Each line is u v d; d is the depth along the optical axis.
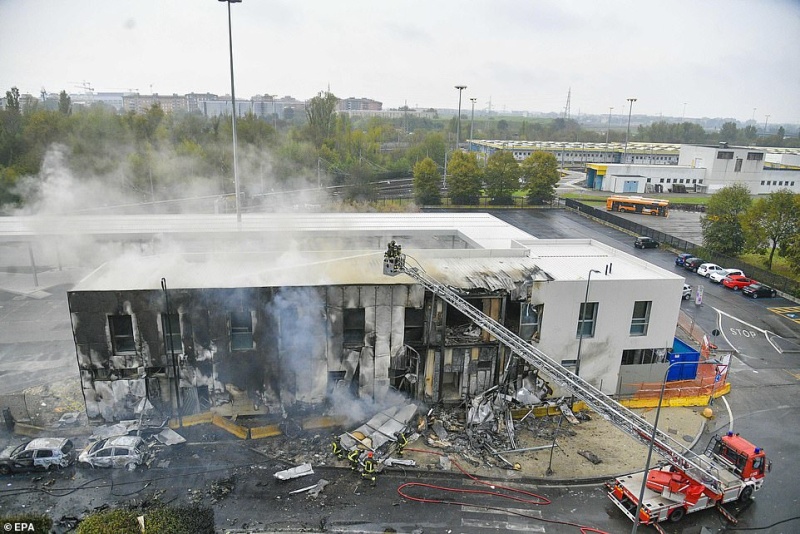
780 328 44.97
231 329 27.61
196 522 20.97
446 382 31.09
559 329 30.92
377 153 126.38
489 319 27.73
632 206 91.50
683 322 45.19
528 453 26.94
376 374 29.03
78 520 21.56
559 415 30.27
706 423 30.75
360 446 26.00
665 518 22.39
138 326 26.67
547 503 23.69
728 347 40.91
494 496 23.97
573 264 35.00
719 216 66.81
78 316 26.16
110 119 93.12
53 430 27.53
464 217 48.34
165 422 27.25
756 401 33.44
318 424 28.33
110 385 27.22
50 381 32.34
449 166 95.88
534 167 97.00
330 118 122.75
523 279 29.97
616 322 31.53
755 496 24.72
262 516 22.22
